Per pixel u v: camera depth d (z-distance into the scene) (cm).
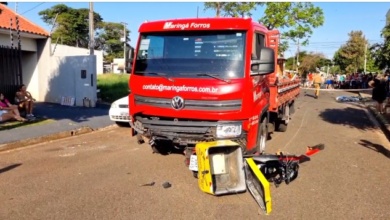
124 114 1129
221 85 584
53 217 470
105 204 514
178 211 493
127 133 1072
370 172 686
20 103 1191
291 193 567
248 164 554
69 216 473
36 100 1741
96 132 1092
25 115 1209
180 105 603
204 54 614
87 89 1602
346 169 704
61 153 816
